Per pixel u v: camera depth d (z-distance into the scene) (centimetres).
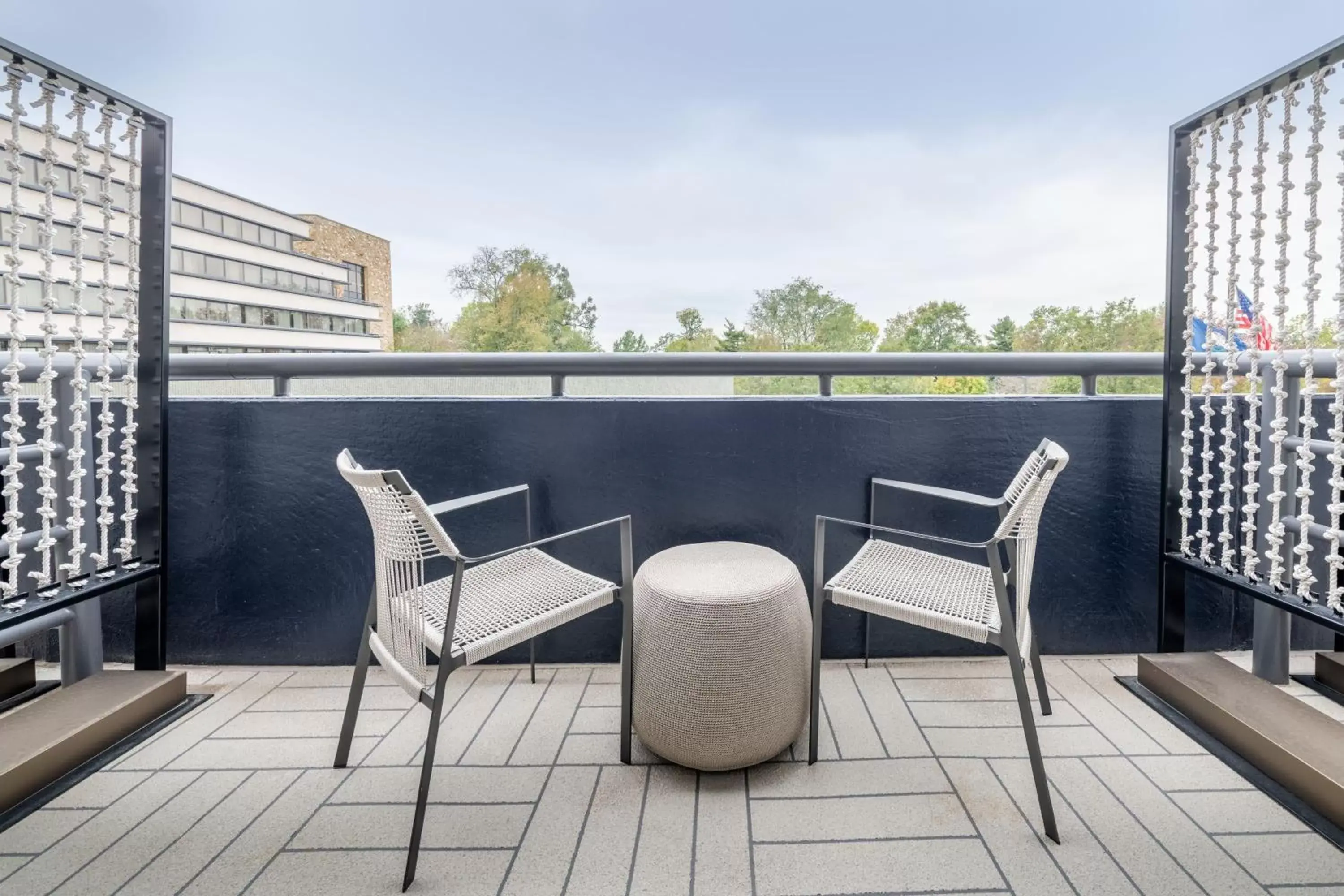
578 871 125
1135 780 151
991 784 150
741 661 148
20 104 153
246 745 171
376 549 144
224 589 217
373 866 127
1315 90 153
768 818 139
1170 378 199
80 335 177
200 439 213
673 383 231
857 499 216
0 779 142
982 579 165
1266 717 159
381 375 211
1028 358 213
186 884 123
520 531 216
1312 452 168
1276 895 117
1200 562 192
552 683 206
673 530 216
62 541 193
